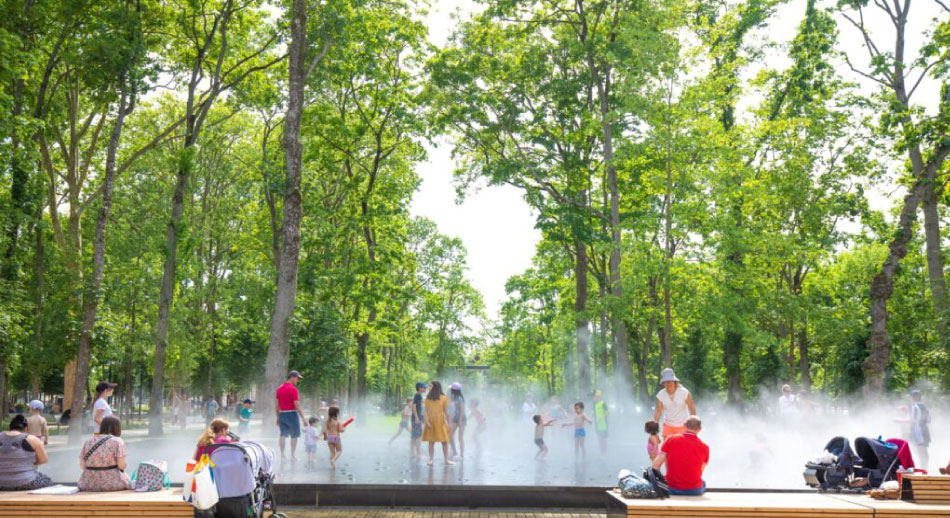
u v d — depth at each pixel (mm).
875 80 30281
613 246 27438
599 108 32812
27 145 27562
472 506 12266
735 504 7992
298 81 26406
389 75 39406
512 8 33781
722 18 32969
